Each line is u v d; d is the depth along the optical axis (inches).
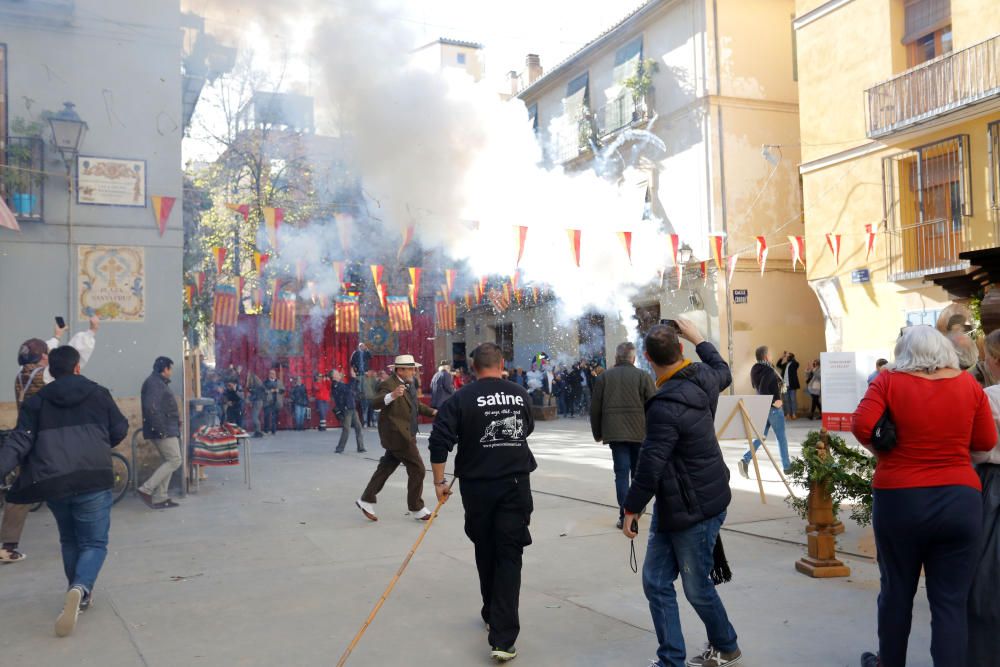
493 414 160.7
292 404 878.4
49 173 350.0
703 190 789.9
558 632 166.7
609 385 270.1
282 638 165.2
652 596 140.6
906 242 613.9
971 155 572.4
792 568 212.4
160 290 370.9
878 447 124.0
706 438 137.6
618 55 906.1
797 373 756.0
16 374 344.5
